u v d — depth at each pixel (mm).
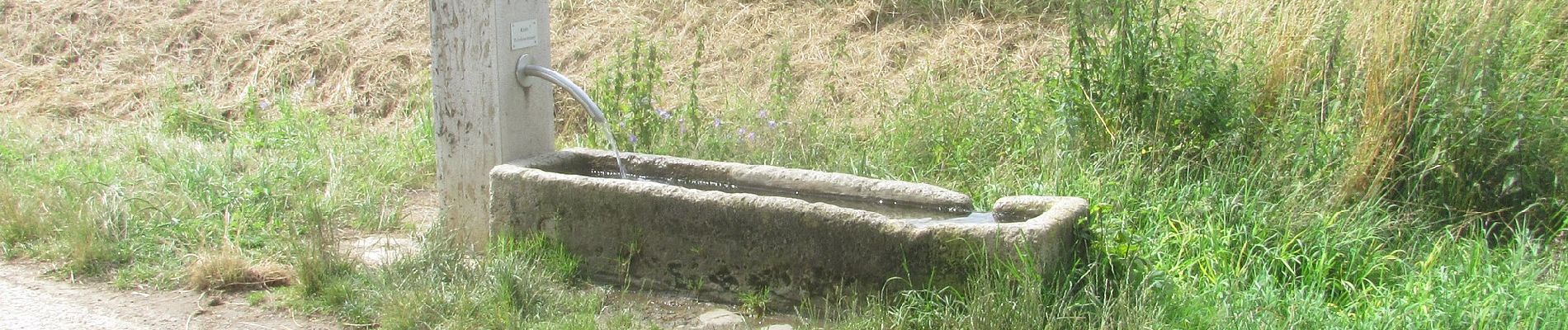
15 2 10031
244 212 5766
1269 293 4578
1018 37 8070
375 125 8258
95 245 5250
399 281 4820
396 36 9047
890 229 4445
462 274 4867
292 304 4793
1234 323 4324
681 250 4809
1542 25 6648
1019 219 4766
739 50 8383
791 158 6699
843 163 6539
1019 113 6793
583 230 4969
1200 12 7121
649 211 4816
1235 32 7004
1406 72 5945
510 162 5258
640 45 7297
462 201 5344
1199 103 6102
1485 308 4430
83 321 4660
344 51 8891
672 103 7887
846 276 4562
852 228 4500
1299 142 5953
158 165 6738
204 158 6797
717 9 8773
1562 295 4586
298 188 6461
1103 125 6297
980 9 8344
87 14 9758
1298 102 6484
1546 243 5527
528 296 4684
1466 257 5133
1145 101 6227
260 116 8430
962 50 7988
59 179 6340
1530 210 5812
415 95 8289
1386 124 5871
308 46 9023
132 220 5559
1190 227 5316
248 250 5363
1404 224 5605
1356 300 4742
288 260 5254
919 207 5008
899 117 7082
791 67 8078
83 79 9133
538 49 5367
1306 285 4945
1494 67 5832
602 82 7332
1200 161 6133
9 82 9094
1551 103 5996
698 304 4793
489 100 5145
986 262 4316
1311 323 4391
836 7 8641
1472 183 5855
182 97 8781
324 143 7430
